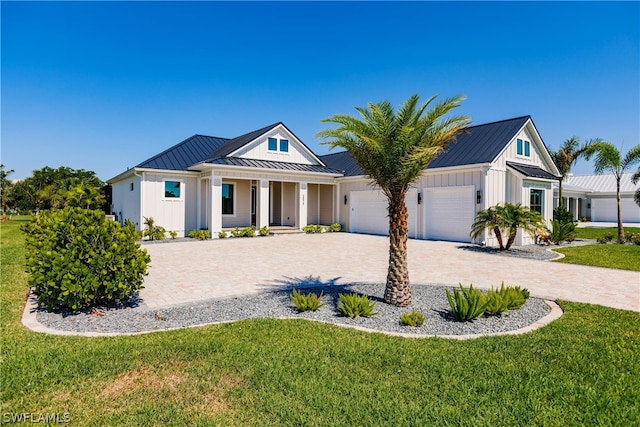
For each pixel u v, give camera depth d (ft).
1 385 11.21
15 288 25.12
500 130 58.95
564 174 73.97
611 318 18.63
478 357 13.55
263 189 66.80
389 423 9.28
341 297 20.11
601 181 133.80
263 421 9.40
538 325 17.76
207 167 61.41
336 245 53.42
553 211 66.85
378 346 14.65
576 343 15.03
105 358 13.28
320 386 11.23
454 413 9.75
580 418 9.56
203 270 33.42
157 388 11.16
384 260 39.63
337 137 21.74
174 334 16.17
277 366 12.63
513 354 13.87
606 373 12.18
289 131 71.82
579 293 24.81
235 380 11.67
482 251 46.29
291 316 19.42
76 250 19.13
